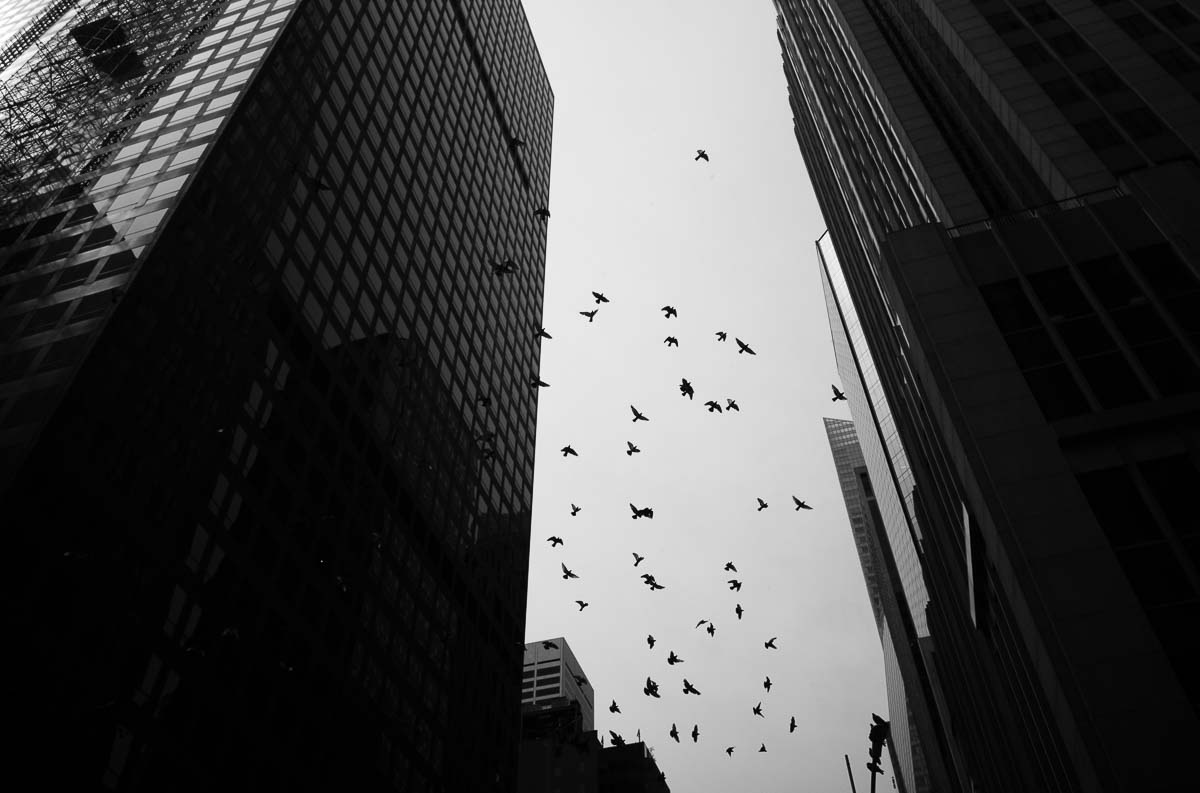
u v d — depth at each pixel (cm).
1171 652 2969
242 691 4722
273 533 5319
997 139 5947
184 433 4816
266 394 5606
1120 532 3288
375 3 8975
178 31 7575
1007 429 3647
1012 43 6134
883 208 7881
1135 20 5919
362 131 7925
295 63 7062
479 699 7894
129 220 5394
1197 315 3794
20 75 7088
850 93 8819
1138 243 4109
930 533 7856
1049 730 4509
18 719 3547
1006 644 4941
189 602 4512
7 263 5353
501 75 13275
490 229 11069
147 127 6397
